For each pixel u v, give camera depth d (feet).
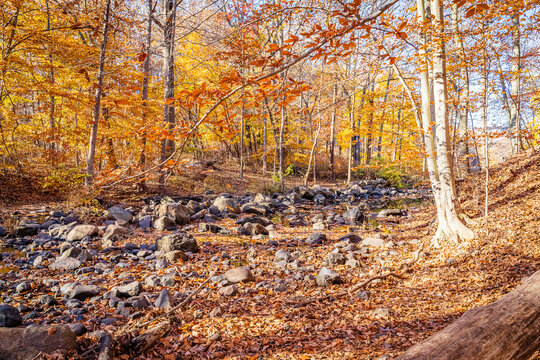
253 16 9.82
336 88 56.90
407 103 34.40
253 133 90.84
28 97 53.88
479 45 22.61
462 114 35.24
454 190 25.57
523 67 28.14
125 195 51.03
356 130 55.83
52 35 38.45
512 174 35.68
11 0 36.58
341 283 20.10
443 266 21.12
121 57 38.09
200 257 26.08
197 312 16.07
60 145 47.57
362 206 52.70
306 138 75.41
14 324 14.14
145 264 24.31
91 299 17.69
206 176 65.82
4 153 46.26
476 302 15.25
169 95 40.14
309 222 41.16
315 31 6.11
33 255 25.66
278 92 6.77
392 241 29.32
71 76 39.47
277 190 66.28
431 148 26.48
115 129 42.34
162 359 12.21
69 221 35.83
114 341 12.59
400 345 12.21
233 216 43.88
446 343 5.31
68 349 11.86
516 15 20.30
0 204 39.29
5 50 41.98
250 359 12.01
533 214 25.23
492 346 5.44
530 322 6.19
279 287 19.04
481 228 24.71
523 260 19.21
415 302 16.42
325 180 88.43
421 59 23.82
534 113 41.32
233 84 6.26
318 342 13.01
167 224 36.65
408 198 57.98
